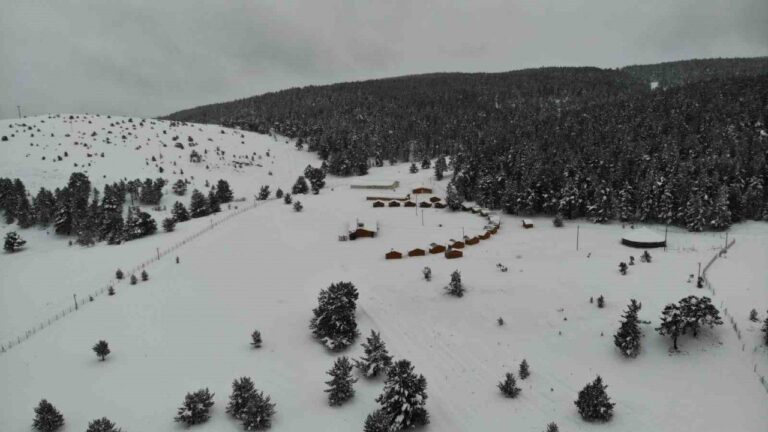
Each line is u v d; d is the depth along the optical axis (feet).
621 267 203.41
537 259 234.99
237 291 205.57
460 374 140.26
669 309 144.36
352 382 129.70
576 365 141.18
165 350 157.07
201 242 280.31
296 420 120.88
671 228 295.69
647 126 470.80
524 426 115.96
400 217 340.39
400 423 113.29
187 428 118.32
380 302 189.88
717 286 180.14
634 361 139.95
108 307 191.11
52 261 267.80
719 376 128.67
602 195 315.58
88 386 136.87
